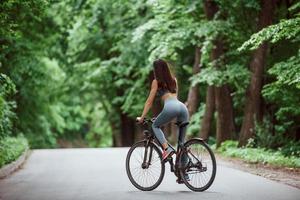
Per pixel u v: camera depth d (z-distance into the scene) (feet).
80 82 279.49
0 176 91.40
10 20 119.03
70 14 223.51
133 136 282.36
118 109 282.36
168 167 104.78
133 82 249.96
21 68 200.03
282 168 104.42
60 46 249.96
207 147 72.28
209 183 72.23
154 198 67.97
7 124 127.34
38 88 235.40
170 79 73.87
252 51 151.64
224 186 78.18
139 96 244.63
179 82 224.94
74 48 256.93
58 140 366.43
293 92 137.90
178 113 73.51
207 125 182.60
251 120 146.30
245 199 66.74
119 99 256.93
